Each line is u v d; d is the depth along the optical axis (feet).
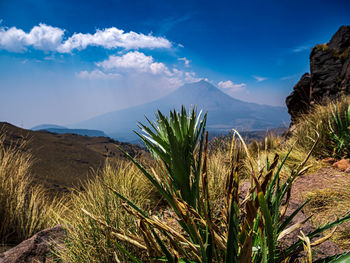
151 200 10.64
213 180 10.50
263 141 23.13
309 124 18.19
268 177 3.37
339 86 31.32
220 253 3.38
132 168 11.10
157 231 5.06
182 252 3.69
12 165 10.32
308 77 39.04
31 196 10.18
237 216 3.20
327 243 5.24
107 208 6.56
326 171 12.71
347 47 33.22
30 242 6.86
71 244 6.20
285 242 5.22
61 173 162.40
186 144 3.90
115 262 5.32
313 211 9.00
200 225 3.84
